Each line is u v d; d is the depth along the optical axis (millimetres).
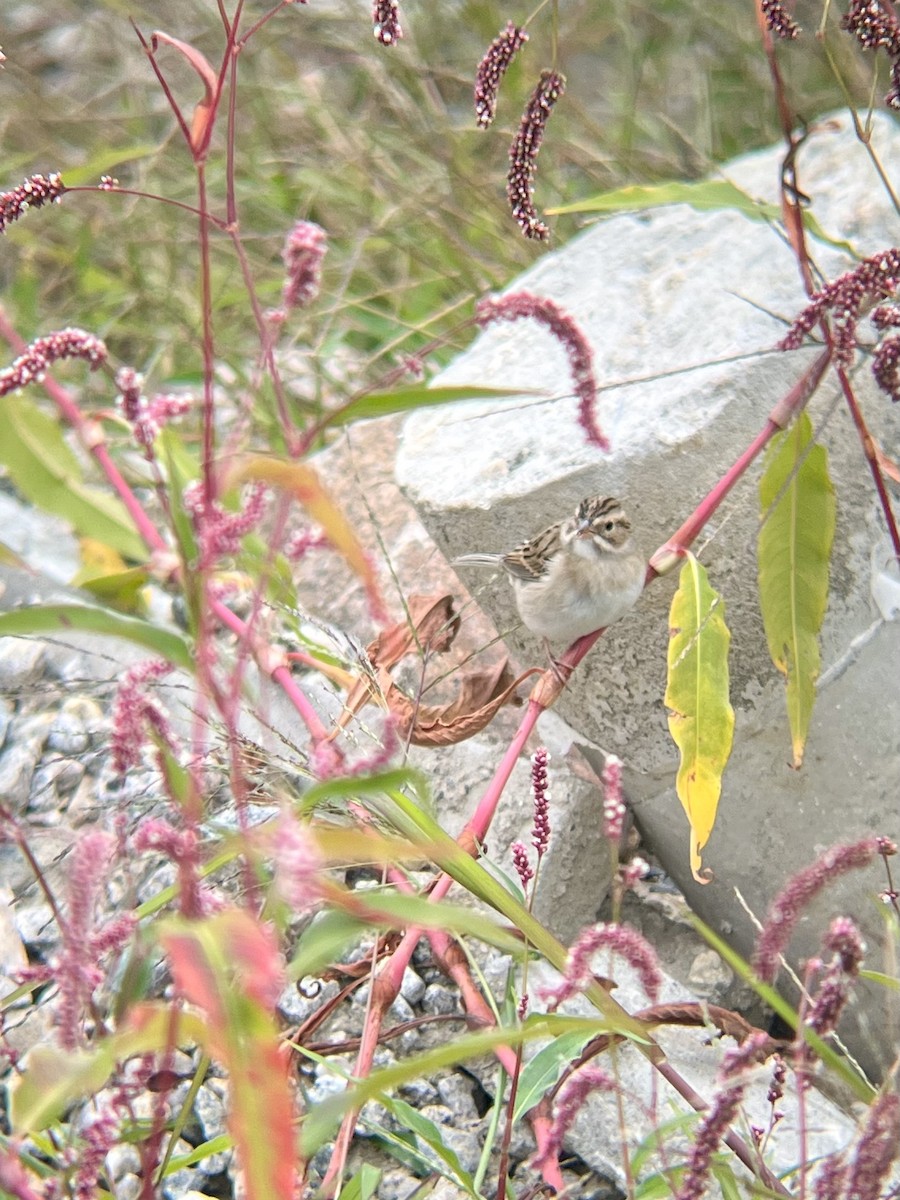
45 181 3002
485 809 3711
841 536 4055
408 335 6387
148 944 2271
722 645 3598
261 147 7680
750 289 4430
